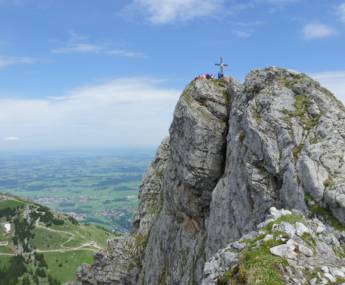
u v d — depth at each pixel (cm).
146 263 5741
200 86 4666
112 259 6581
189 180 4375
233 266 1688
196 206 4506
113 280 6331
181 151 4588
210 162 4272
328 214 2514
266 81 3781
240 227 3388
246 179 3331
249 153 3372
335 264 1680
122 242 6775
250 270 1539
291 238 1797
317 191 2630
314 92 3409
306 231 1889
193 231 4619
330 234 2014
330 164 2750
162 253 5216
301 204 2712
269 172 3156
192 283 4169
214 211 3875
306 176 2752
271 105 3406
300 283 1505
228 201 3650
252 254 1673
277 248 1698
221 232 3678
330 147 2864
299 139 3075
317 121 3159
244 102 3850
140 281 5831
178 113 4697
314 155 2842
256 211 3191
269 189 3106
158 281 5097
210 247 3847
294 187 2808
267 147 3177
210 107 4484
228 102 4500
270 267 1545
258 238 1853
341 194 2469
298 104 3397
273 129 3259
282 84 3609
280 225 1927
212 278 1728
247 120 3481
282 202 2938
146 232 6675
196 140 4309
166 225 5244
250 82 3903
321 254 1755
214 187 4322
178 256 4725
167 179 5216
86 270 6894
